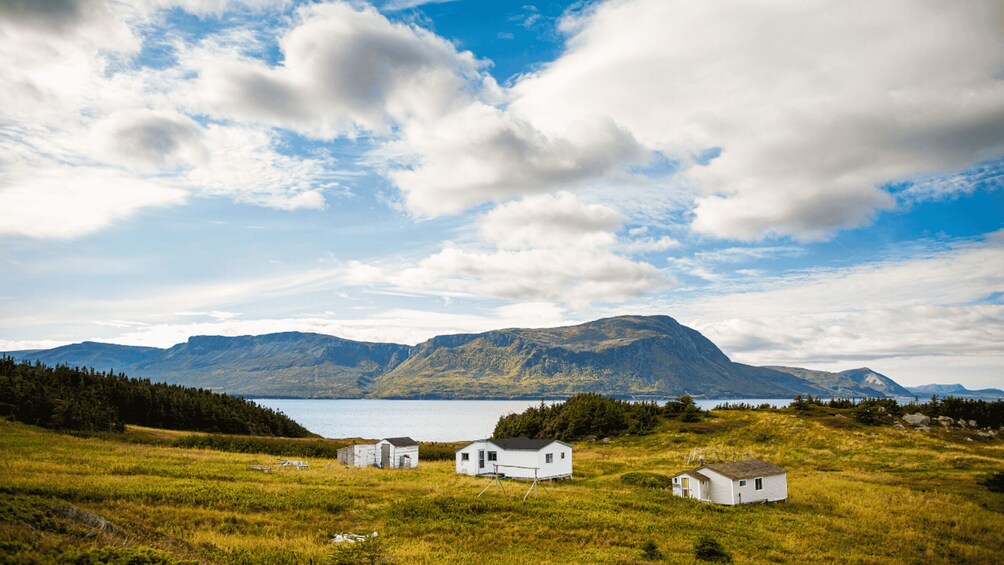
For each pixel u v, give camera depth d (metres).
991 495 59.22
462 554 35.44
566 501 53.62
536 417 132.12
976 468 73.81
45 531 24.47
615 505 52.62
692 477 59.03
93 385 127.31
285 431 145.38
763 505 56.75
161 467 60.22
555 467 70.06
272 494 48.78
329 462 82.62
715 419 119.12
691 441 102.00
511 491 58.72
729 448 93.81
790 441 96.75
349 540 36.91
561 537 40.84
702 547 38.28
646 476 69.56
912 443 90.81
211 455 78.75
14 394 96.75
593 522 45.00
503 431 133.62
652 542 38.44
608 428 118.38
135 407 122.12
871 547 42.94
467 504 49.19
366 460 78.81
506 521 44.62
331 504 46.22
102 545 24.25
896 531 47.34
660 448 99.38
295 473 64.88
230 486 51.59
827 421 108.31
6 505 26.05
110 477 51.16
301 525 39.69
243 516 40.56
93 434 90.94
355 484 59.19
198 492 46.28
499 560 34.59
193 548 29.73
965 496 59.16
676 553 38.28
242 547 32.38
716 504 56.22
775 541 43.34
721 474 56.84
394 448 78.56
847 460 82.88
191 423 125.50
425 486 59.47
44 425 92.62
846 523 49.72
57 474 50.84
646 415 122.56
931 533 47.16
